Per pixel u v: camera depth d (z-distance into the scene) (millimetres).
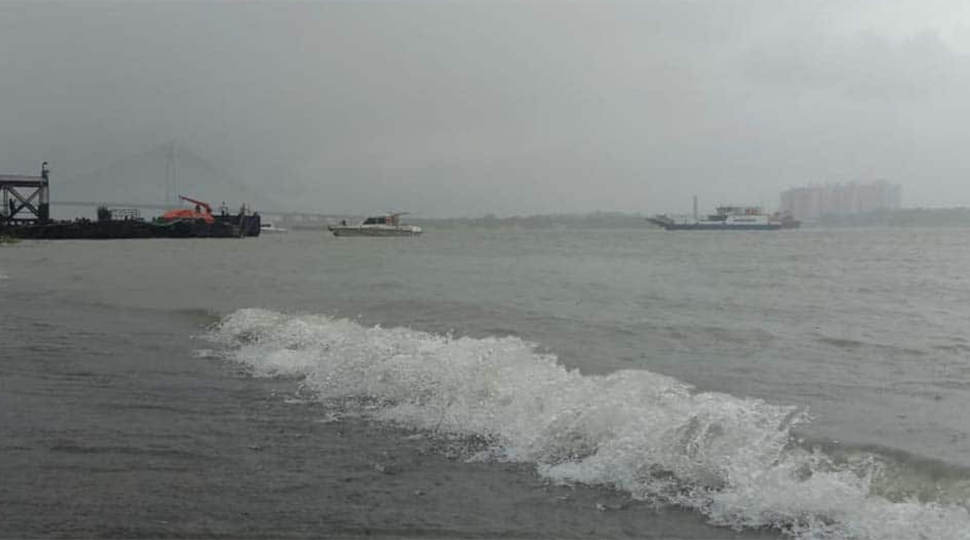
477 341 10117
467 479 5797
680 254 50750
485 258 46188
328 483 5738
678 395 7234
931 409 7934
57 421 7402
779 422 6742
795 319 16219
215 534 4867
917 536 4609
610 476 5738
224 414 7672
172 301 19047
